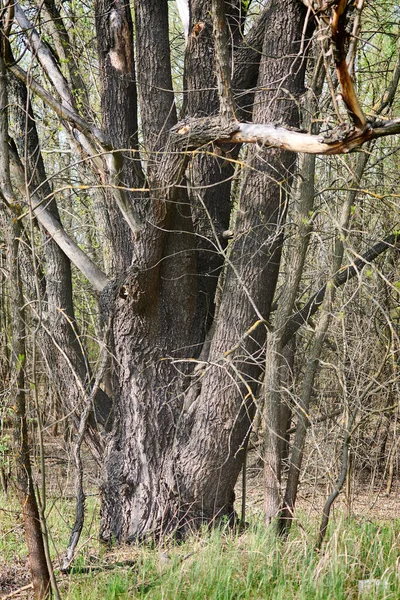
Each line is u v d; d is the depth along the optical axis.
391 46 8.80
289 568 5.87
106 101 7.26
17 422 4.92
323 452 7.51
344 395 6.25
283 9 6.57
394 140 9.77
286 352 8.01
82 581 5.71
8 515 7.65
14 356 4.93
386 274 8.25
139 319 7.02
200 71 7.20
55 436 10.30
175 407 7.14
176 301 7.13
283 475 8.94
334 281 6.37
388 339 6.95
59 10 8.47
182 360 6.46
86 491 9.48
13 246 4.97
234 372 6.77
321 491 8.79
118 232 7.20
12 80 7.66
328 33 3.42
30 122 7.70
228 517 7.03
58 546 7.03
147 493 7.05
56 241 7.53
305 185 6.37
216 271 7.52
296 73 6.00
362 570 5.91
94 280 7.52
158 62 7.00
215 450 6.85
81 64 9.23
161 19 7.06
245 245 6.78
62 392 7.67
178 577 5.56
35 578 5.03
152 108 6.97
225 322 6.82
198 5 7.23
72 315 7.88
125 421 7.22
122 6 7.22
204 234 7.38
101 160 6.70
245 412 6.87
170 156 5.98
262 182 6.66
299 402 6.81
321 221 7.56
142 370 7.14
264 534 6.22
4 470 8.08
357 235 7.43
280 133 4.46
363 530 6.66
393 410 7.44
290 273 6.53
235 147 7.31
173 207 6.55
